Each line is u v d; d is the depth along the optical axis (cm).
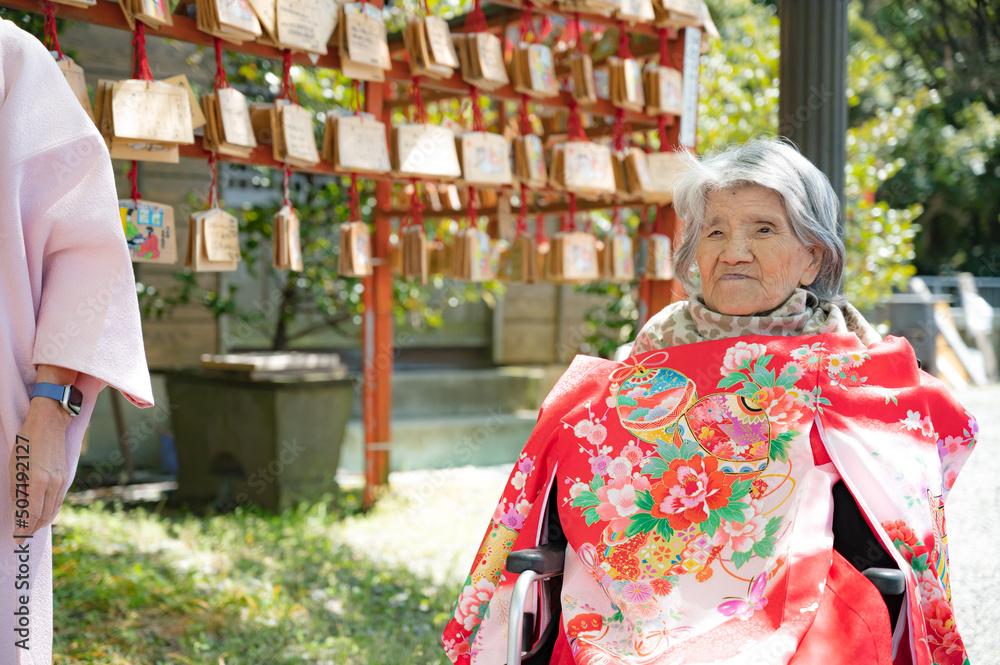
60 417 161
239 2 284
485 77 356
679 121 396
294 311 621
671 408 174
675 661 151
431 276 505
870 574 150
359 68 330
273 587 366
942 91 791
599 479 174
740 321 179
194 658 285
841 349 172
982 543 438
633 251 460
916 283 1182
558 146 377
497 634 177
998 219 1439
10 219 156
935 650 159
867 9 994
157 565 380
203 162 657
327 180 605
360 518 498
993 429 775
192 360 675
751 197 176
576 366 194
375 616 346
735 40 877
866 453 163
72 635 292
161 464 645
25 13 377
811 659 145
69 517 452
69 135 163
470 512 525
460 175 371
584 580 171
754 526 161
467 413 793
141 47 271
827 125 349
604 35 430
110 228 165
